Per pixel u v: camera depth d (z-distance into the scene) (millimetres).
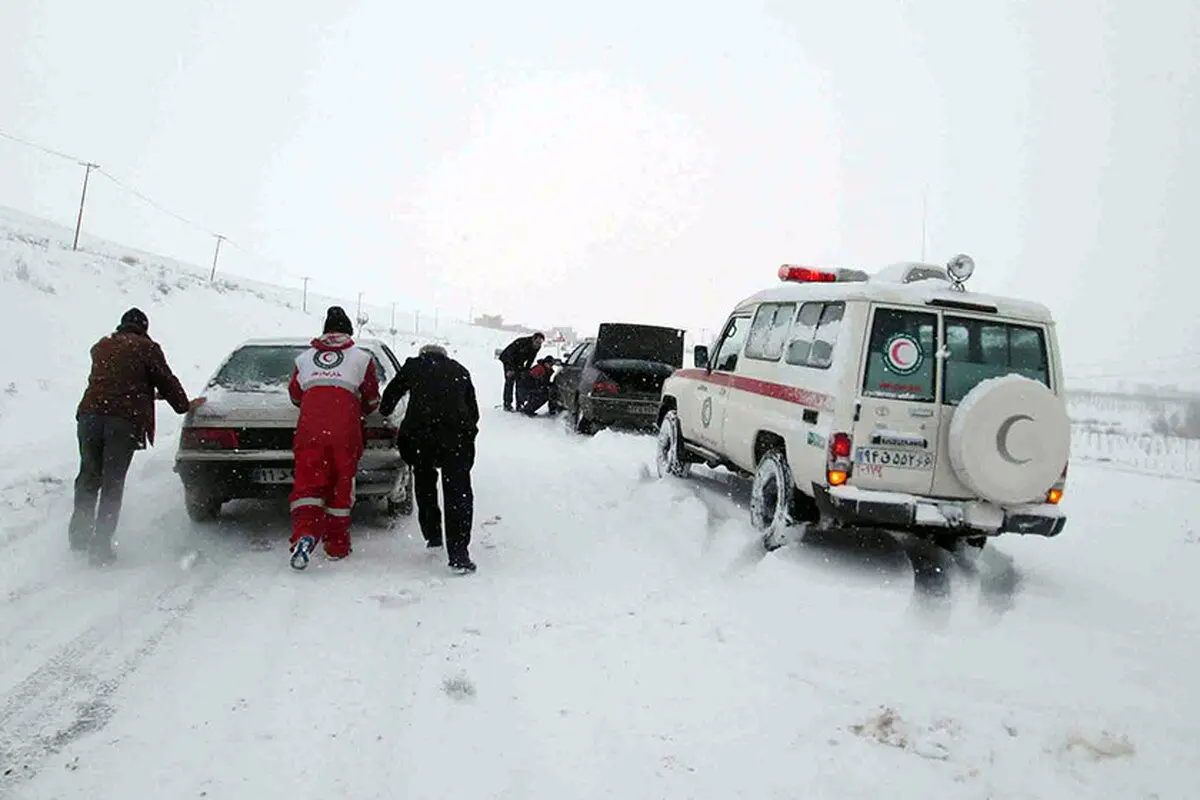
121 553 5891
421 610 5027
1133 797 3342
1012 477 5602
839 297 6242
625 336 14125
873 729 3770
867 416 5754
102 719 3553
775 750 3557
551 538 6871
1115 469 13250
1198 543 7797
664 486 8555
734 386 7930
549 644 4574
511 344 17047
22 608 4754
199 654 4254
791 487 6422
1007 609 5641
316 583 5465
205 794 3041
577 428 13945
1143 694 4324
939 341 5906
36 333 12430
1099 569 6809
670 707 3900
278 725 3559
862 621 5117
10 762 3193
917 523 5688
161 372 5855
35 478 7168
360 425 6090
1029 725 3891
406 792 3111
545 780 3238
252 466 6188
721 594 5559
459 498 5855
